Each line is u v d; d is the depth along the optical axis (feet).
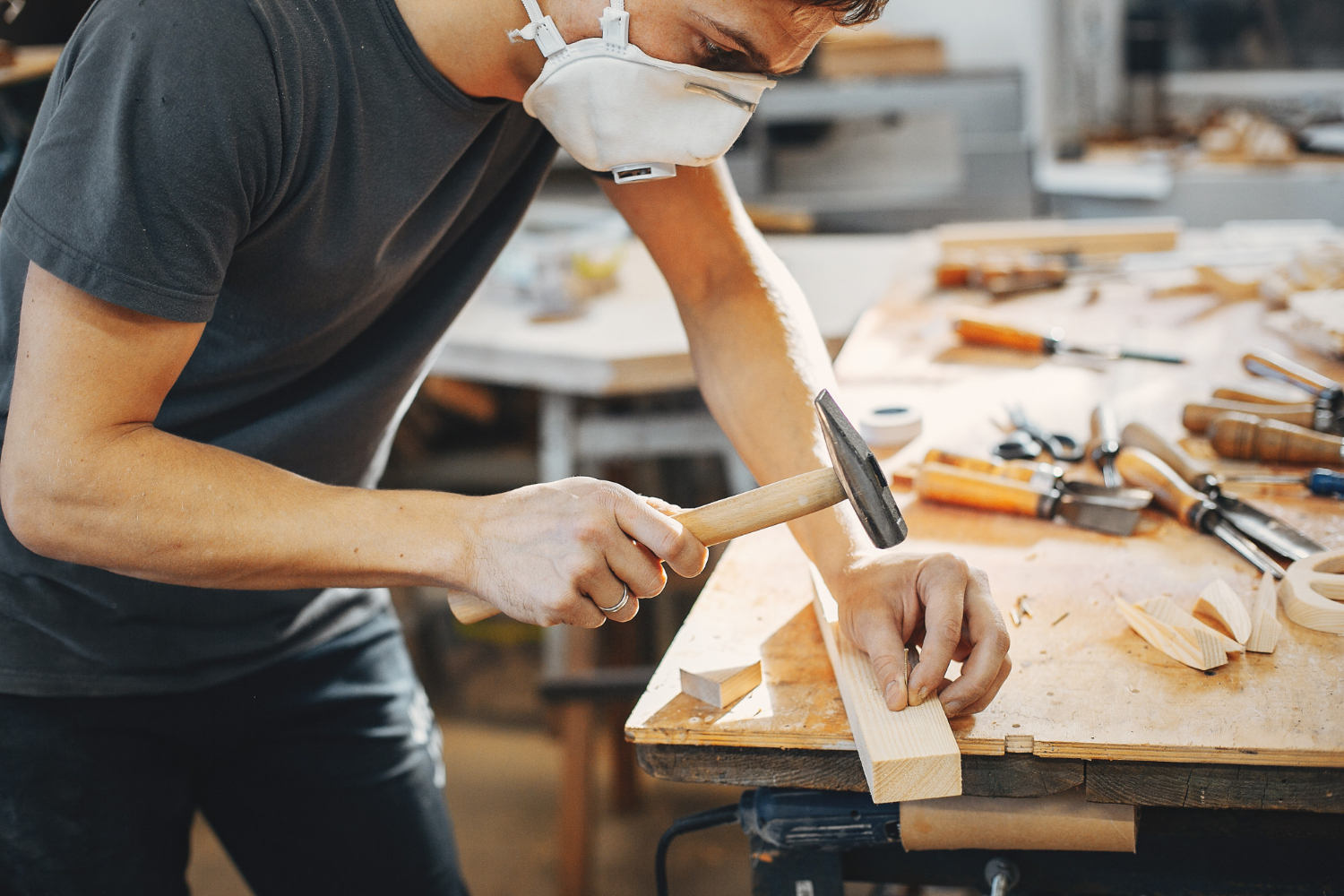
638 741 2.80
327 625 4.03
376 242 3.09
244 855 4.23
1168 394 4.55
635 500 2.61
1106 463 3.93
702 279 3.64
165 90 2.35
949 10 12.76
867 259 8.65
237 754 3.97
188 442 2.68
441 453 11.84
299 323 3.16
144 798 3.63
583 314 7.63
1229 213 10.53
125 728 3.57
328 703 4.02
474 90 2.93
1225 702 2.66
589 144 2.90
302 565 2.64
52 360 2.47
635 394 9.07
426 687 9.91
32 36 6.29
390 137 2.88
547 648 7.57
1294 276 5.57
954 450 4.20
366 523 2.67
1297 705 2.62
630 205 3.61
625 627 8.38
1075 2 12.43
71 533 2.56
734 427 3.45
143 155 2.36
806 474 2.71
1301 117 11.37
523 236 8.32
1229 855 2.73
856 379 5.02
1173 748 2.51
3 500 2.60
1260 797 2.51
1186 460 3.79
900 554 2.96
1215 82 12.42
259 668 3.82
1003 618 2.80
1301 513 3.56
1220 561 3.33
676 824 3.00
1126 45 12.48
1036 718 2.64
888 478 4.02
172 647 3.54
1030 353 5.15
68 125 2.40
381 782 4.12
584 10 2.62
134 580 3.36
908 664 2.73
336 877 4.17
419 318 3.67
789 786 2.77
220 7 2.41
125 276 2.41
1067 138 12.49
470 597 2.78
